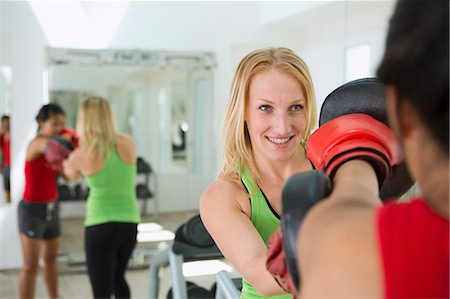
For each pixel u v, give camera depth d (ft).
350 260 1.32
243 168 3.88
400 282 1.25
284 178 3.92
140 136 16.15
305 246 1.46
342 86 2.35
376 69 1.37
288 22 14.15
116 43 15.52
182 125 16.48
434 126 1.22
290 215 1.58
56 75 15.08
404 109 1.28
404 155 1.38
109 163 10.23
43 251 12.60
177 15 16.01
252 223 3.74
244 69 3.87
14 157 14.84
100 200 10.28
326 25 12.17
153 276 8.81
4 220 14.80
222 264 12.56
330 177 1.85
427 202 1.29
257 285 2.98
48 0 14.87
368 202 1.50
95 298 10.32
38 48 14.90
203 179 16.74
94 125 10.25
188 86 16.39
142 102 15.99
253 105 3.85
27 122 14.92
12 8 14.62
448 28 1.19
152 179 16.33
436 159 1.24
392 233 1.28
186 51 16.17
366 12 9.92
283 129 3.76
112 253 10.43
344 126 2.00
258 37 16.35
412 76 1.23
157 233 16.12
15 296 13.06
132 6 15.55
